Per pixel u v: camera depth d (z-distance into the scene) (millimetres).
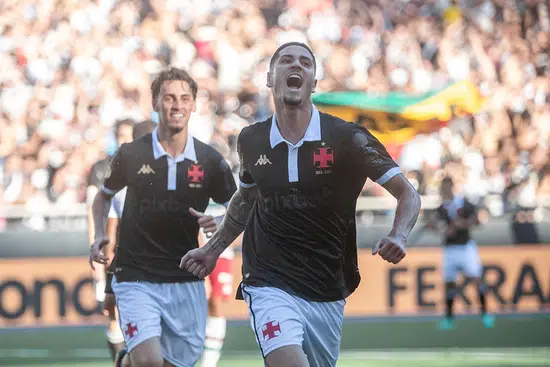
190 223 8039
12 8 23562
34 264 15609
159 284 7953
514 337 16297
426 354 15180
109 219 9961
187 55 22844
